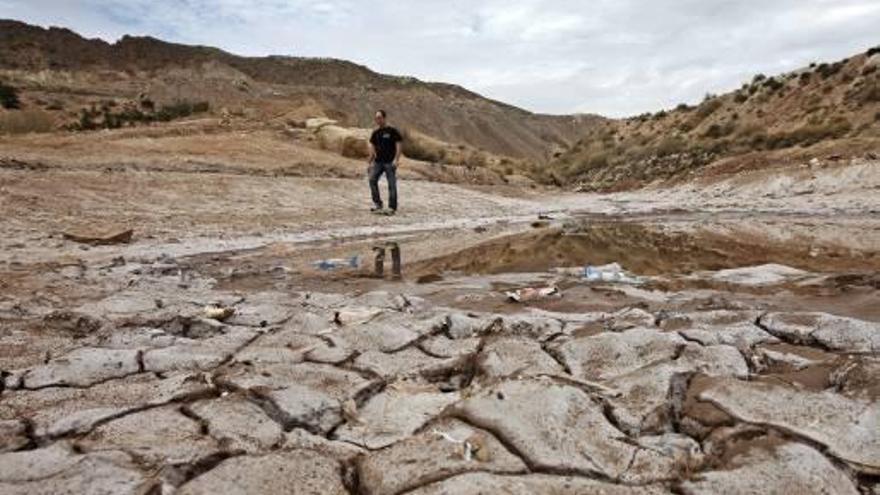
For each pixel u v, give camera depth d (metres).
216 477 3.04
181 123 27.39
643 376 4.09
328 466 3.15
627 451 3.29
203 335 5.80
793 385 3.82
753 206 19.14
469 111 159.12
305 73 155.38
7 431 3.59
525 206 20.91
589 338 4.96
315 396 3.98
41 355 4.98
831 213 16.48
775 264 9.21
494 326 5.54
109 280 7.80
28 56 122.62
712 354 4.66
